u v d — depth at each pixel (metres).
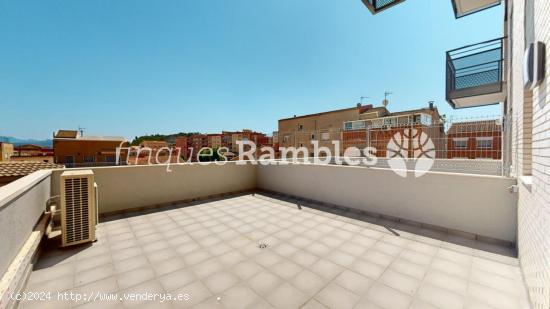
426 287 2.14
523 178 2.26
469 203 3.28
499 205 3.04
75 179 2.98
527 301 1.92
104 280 2.28
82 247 3.01
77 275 2.36
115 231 3.60
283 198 5.81
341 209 4.81
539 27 1.62
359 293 2.07
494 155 4.00
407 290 2.10
